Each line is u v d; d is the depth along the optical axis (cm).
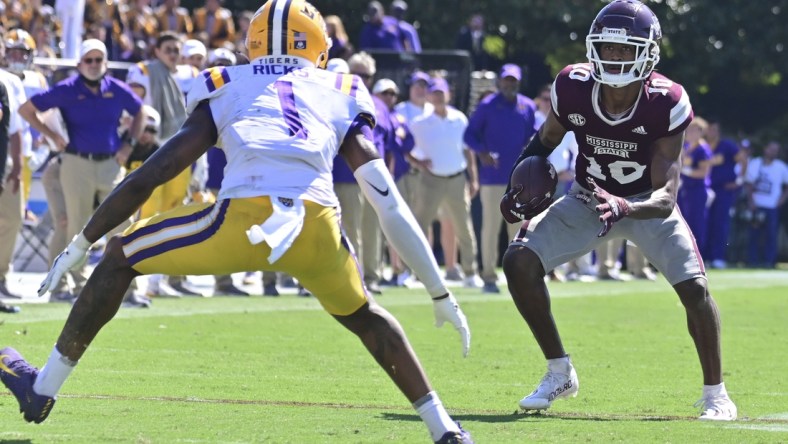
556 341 2180
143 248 1642
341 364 2711
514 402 2272
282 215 1588
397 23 6225
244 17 5806
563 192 5369
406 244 1642
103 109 3797
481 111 4784
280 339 3130
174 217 1638
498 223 4806
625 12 2023
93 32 5388
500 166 4778
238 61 3703
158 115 4028
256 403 2153
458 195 4931
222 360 2719
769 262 7688
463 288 5050
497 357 2928
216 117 1658
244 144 1627
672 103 2066
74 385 2305
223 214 1611
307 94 1664
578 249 2195
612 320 3903
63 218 3988
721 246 7294
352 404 2173
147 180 1633
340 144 1670
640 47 2016
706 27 9100
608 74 2034
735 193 7325
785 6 9169
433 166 4850
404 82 5778
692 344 3291
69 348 1706
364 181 1655
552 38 8919
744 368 2834
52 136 3769
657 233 2177
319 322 3534
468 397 2316
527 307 2164
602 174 2184
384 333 1669
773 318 4125
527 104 4841
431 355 2938
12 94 3638
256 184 1609
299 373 2558
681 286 2161
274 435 1816
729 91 9538
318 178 1634
